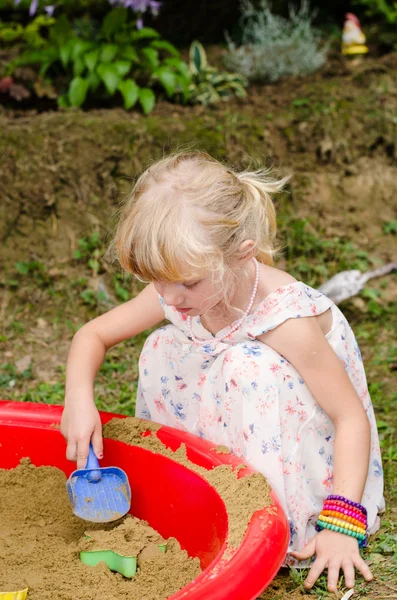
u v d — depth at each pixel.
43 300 3.26
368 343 3.19
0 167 3.41
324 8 5.26
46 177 3.44
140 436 1.89
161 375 1.98
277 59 4.37
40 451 1.98
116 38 4.04
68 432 1.82
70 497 1.77
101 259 3.37
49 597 1.57
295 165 3.78
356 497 1.71
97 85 3.91
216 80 4.18
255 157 3.69
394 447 2.39
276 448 1.74
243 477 1.64
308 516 1.79
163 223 1.57
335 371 1.76
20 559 1.71
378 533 1.92
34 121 3.62
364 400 1.94
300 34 4.66
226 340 1.83
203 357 1.88
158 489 1.84
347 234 3.69
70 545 1.75
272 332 1.77
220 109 4.00
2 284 3.28
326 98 3.99
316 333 1.76
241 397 1.75
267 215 1.80
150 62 4.04
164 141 3.59
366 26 5.06
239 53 4.48
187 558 1.71
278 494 1.74
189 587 1.33
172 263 1.57
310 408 1.79
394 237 3.74
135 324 2.01
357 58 4.57
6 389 2.79
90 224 3.44
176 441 1.84
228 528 1.53
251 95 4.19
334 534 1.69
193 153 1.78
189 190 1.62
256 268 1.80
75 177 3.47
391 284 3.52
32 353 3.01
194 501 1.74
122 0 3.85
